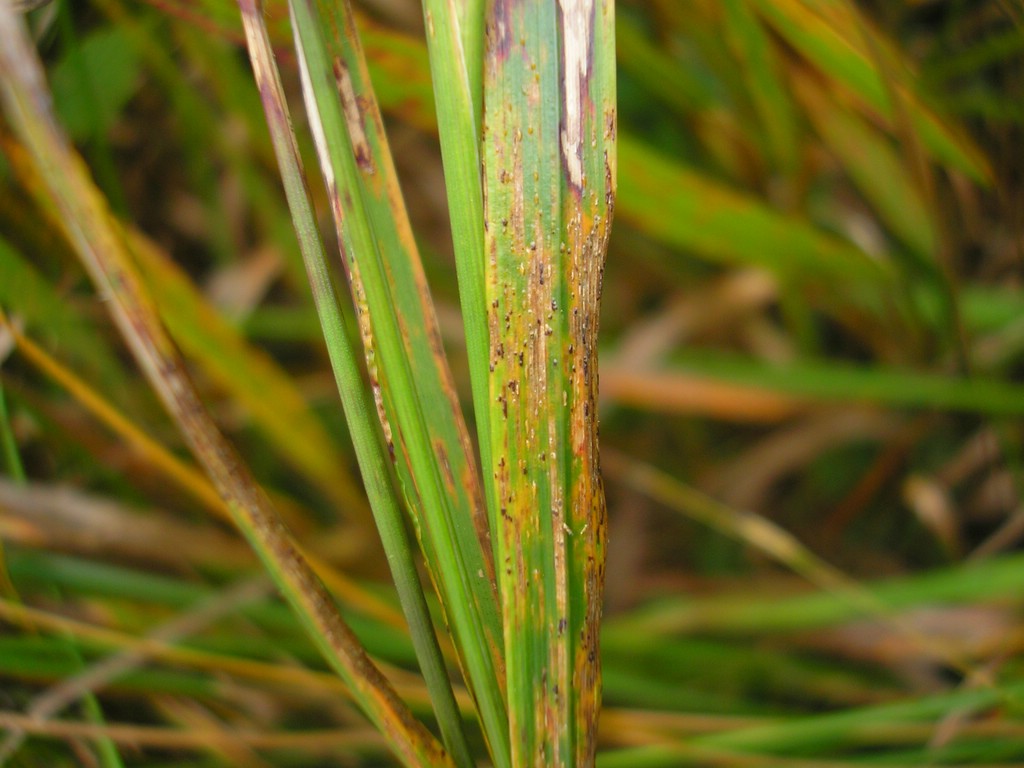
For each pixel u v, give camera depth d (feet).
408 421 0.50
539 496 0.49
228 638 0.77
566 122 0.48
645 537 1.11
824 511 1.10
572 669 0.50
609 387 1.05
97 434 0.85
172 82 0.88
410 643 0.78
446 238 1.15
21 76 0.52
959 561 0.95
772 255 0.88
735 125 0.91
